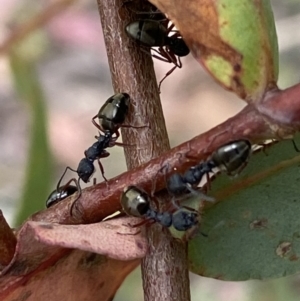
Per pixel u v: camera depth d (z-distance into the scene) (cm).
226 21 9
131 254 8
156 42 11
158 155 9
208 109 29
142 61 10
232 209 10
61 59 32
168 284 9
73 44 30
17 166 25
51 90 31
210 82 29
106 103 11
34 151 12
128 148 10
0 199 23
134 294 16
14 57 13
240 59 9
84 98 31
